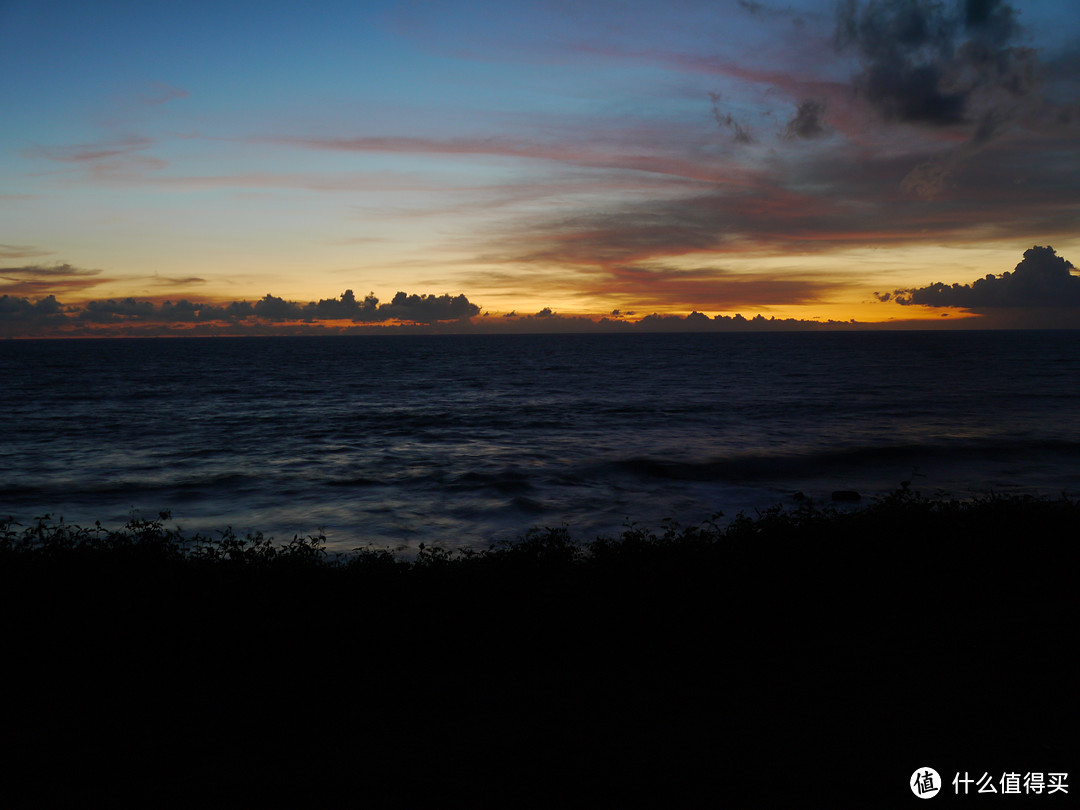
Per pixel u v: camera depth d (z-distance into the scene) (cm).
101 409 3884
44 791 309
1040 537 629
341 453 2417
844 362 9131
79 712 390
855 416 3344
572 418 3431
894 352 12438
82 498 1705
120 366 8781
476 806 293
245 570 525
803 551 582
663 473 1995
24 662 449
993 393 4472
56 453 2425
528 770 321
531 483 1859
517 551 572
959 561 604
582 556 595
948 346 15988
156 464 2203
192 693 416
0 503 1652
